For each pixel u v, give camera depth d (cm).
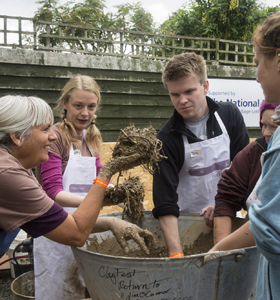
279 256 89
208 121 199
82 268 134
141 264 114
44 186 178
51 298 185
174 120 189
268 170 93
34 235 126
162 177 173
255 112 585
